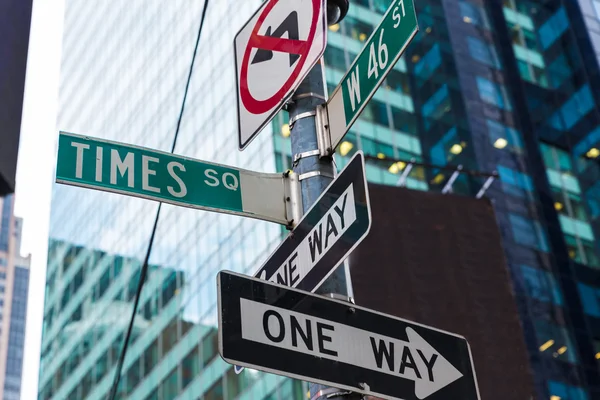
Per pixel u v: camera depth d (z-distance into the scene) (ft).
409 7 23.16
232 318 20.40
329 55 213.05
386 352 22.02
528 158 233.35
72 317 293.02
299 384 168.25
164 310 232.32
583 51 266.77
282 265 24.43
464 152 221.66
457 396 22.36
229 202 24.61
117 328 257.14
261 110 26.40
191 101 249.96
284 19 26.84
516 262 208.85
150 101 280.72
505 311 180.04
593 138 247.50
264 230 192.85
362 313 22.39
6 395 655.35
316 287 22.77
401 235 182.19
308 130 25.49
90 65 348.38
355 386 21.02
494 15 264.93
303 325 21.30
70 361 284.20
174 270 233.14
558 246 219.20
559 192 231.91
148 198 24.09
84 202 314.35
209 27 250.57
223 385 193.06
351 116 24.49
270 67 26.63
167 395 216.13
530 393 170.81
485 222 194.18
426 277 177.47
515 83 249.96
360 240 21.83
